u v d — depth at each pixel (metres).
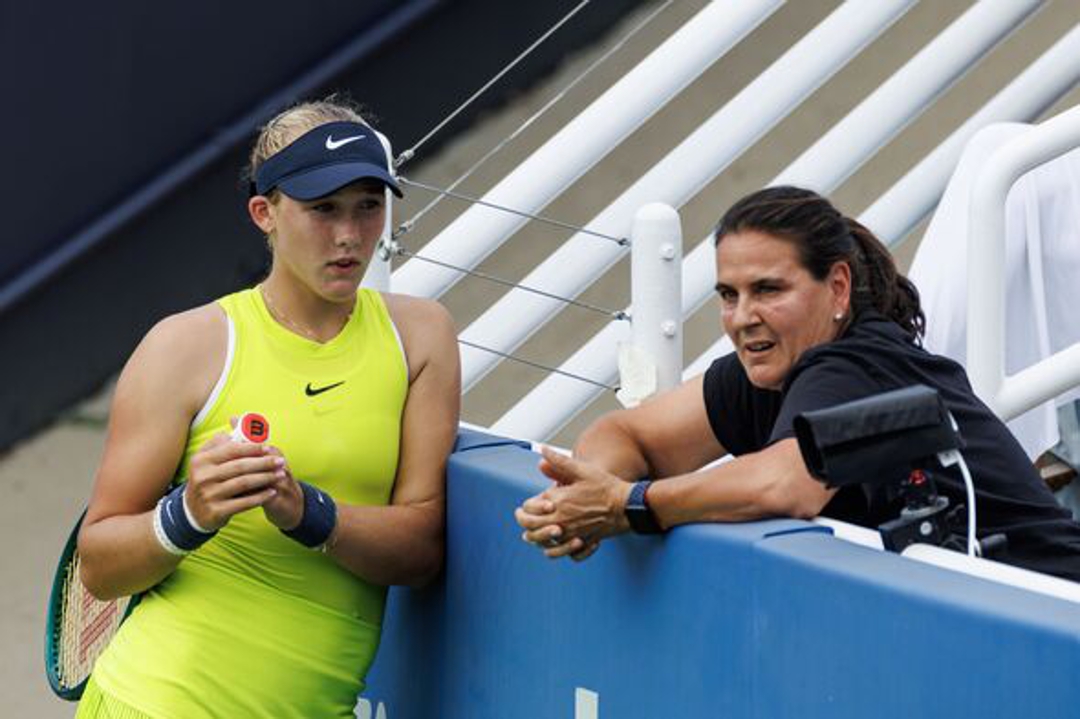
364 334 12.98
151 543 12.25
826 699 9.84
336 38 30.67
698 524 10.90
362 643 13.18
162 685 12.63
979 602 8.91
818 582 9.84
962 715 8.96
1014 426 14.77
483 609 13.06
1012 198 14.93
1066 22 25.80
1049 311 15.02
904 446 9.98
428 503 13.32
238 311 12.84
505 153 30.14
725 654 10.63
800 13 28.09
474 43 30.44
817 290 11.43
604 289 27.91
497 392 27.44
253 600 12.78
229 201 31.33
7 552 30.56
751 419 12.72
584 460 12.85
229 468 11.91
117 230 31.36
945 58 17.80
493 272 28.42
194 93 30.86
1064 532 11.25
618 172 28.56
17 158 30.98
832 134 17.84
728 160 17.72
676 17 29.98
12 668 28.88
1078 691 8.36
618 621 11.62
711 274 17.44
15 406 31.91
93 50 30.52
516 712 12.75
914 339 11.95
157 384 12.64
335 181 12.24
